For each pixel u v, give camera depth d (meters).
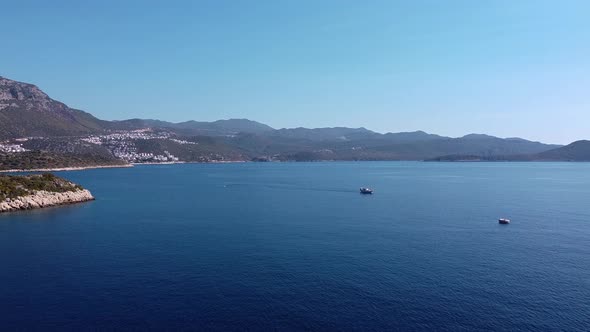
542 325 47.88
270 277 61.62
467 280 61.12
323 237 87.50
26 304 52.16
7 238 85.88
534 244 82.69
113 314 49.50
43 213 118.56
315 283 59.28
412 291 56.78
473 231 95.06
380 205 141.25
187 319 48.41
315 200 157.00
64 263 68.19
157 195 173.38
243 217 113.88
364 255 73.38
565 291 57.41
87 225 100.62
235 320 48.22
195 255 72.94
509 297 55.25
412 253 75.06
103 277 61.50
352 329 46.47
